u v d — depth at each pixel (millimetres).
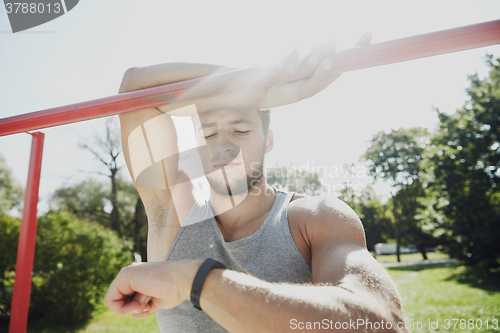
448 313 5047
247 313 411
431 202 12148
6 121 835
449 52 558
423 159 12188
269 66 636
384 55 579
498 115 11094
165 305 524
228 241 727
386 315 403
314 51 611
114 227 6508
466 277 9102
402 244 13984
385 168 11688
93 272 5918
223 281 450
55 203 6207
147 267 511
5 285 5613
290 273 630
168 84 702
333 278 474
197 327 698
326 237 571
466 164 11516
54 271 5688
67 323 5523
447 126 12039
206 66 718
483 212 10875
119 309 523
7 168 7273
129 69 787
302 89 644
